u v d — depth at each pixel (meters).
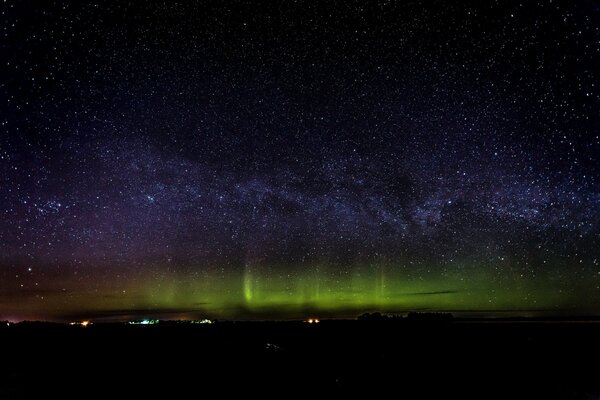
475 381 11.73
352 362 14.26
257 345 17.39
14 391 11.20
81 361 14.76
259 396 10.73
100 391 11.18
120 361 14.80
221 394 10.87
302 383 11.85
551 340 16.30
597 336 16.58
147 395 10.89
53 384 11.95
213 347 17.05
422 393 10.76
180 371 13.38
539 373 12.17
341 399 10.37
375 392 11.01
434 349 15.77
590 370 12.32
